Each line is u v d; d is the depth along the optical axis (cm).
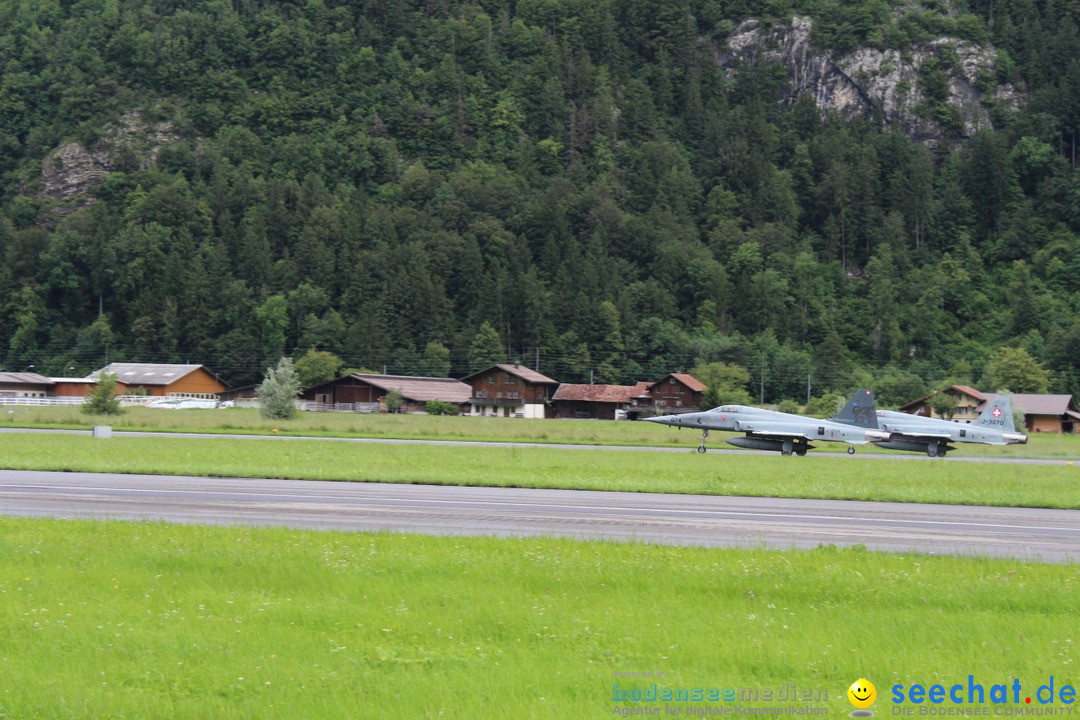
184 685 2170
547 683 2200
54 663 2289
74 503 5038
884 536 4328
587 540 3903
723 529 4438
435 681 2203
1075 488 6869
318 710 2047
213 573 3109
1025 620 2730
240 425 13538
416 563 3316
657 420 11938
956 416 19488
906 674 2292
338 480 6475
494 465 7762
